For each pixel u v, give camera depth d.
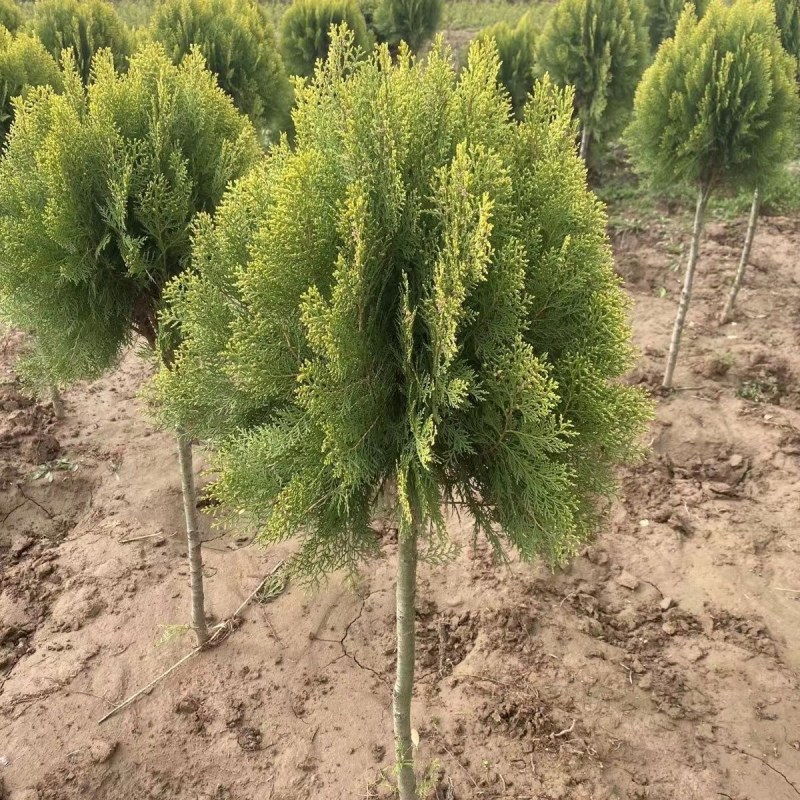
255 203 2.60
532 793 3.72
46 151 3.01
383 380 2.37
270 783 3.81
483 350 2.28
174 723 4.12
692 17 6.27
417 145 2.29
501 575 5.13
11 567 5.23
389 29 13.99
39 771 3.82
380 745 3.99
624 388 2.38
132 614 4.83
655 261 9.66
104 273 3.23
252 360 2.34
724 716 4.15
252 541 5.52
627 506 5.88
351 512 2.63
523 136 2.41
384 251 2.19
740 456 6.34
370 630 4.74
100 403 7.03
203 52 7.37
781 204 10.49
